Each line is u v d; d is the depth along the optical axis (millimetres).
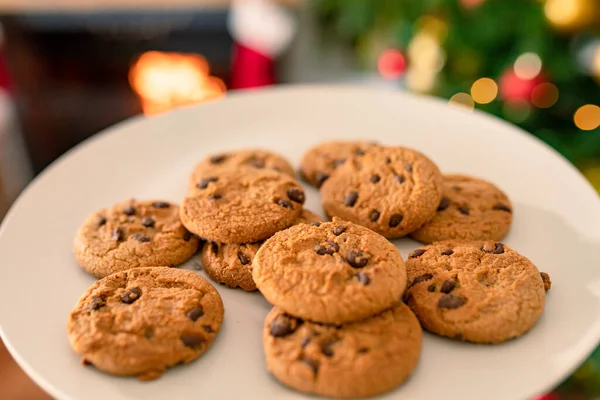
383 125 496
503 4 644
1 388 552
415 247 406
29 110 861
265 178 420
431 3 667
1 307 368
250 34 771
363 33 804
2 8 782
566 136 707
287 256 354
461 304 353
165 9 799
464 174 454
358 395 326
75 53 847
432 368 340
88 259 390
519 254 381
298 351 332
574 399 589
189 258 400
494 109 715
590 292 371
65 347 350
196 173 443
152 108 887
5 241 404
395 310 349
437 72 744
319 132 494
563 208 425
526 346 347
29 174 889
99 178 455
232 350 351
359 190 420
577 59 663
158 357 337
